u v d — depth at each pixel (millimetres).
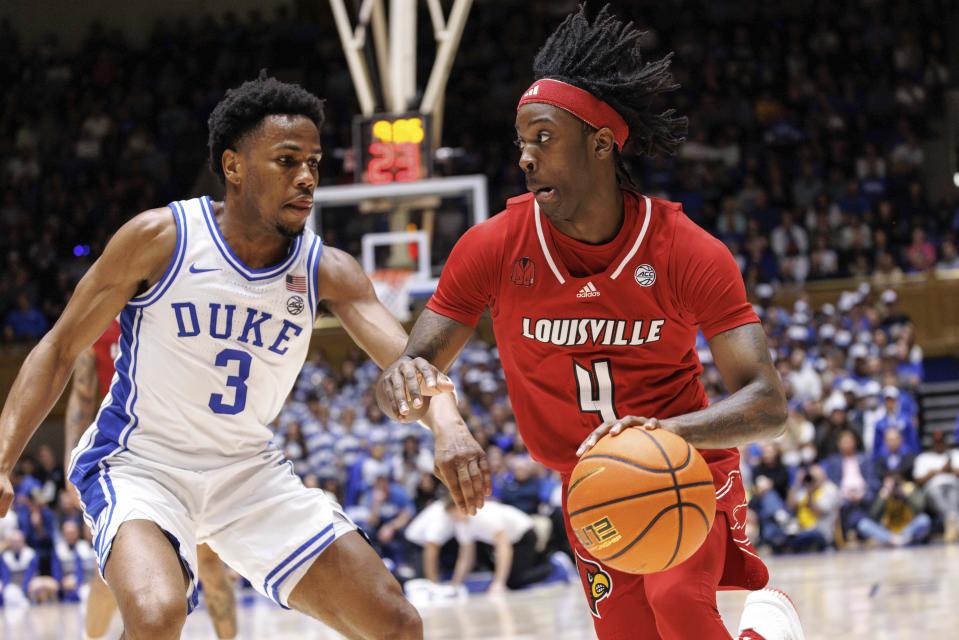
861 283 17500
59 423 16391
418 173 11977
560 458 3477
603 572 3393
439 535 10531
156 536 3258
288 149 3408
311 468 12133
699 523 2910
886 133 20578
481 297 3359
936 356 17750
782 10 21922
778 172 19359
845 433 13000
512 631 7312
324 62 21078
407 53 12883
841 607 7480
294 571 3475
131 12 21922
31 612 10766
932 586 8398
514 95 20781
